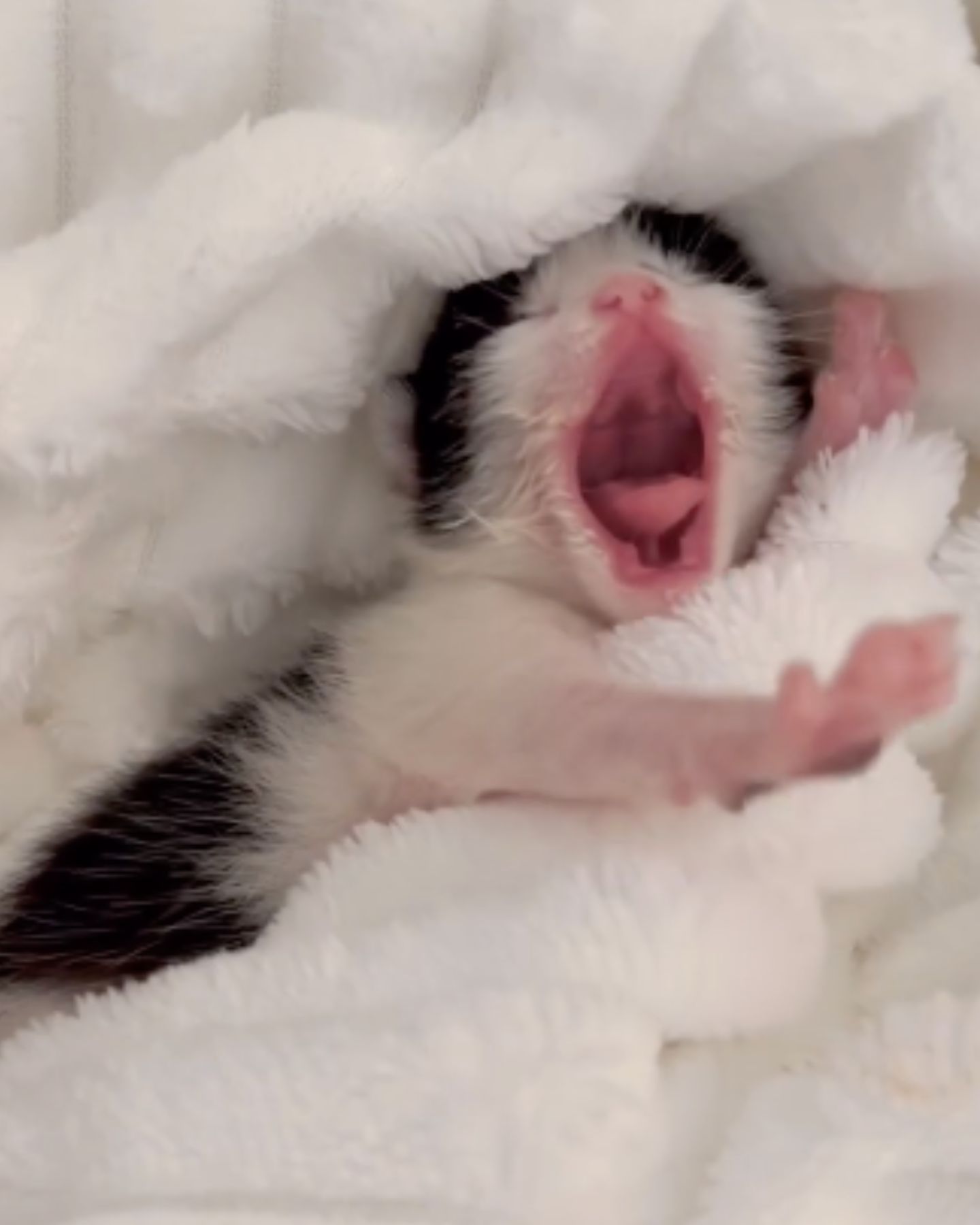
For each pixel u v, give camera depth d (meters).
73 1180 0.30
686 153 0.32
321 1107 0.29
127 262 0.31
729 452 0.34
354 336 0.32
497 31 0.31
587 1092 0.29
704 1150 0.30
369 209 0.31
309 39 0.32
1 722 0.35
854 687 0.29
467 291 0.34
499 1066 0.29
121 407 0.31
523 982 0.30
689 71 0.31
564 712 0.32
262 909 0.34
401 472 0.34
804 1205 0.29
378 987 0.30
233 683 0.35
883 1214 0.29
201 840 0.34
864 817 0.31
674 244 0.34
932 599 0.32
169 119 0.33
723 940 0.30
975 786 0.32
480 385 0.34
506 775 0.32
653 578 0.33
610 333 0.33
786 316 0.34
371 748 0.34
